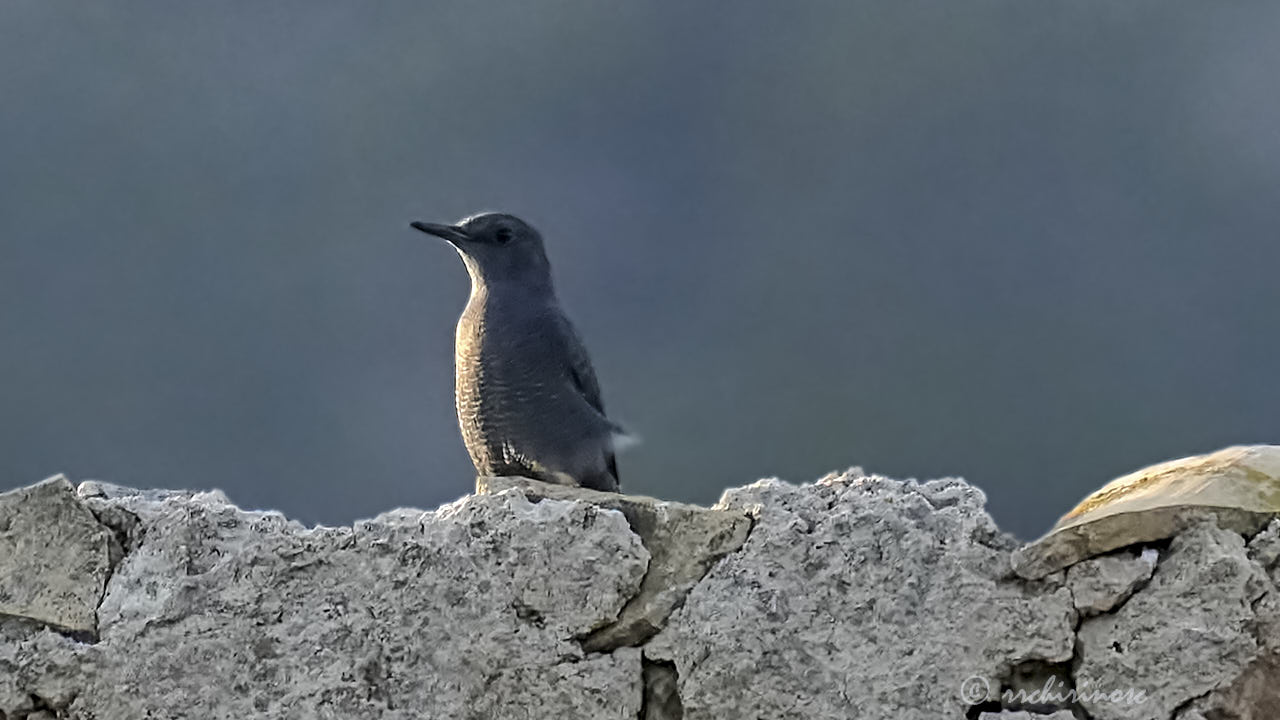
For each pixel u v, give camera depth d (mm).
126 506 11039
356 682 10641
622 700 10562
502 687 10625
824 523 10703
